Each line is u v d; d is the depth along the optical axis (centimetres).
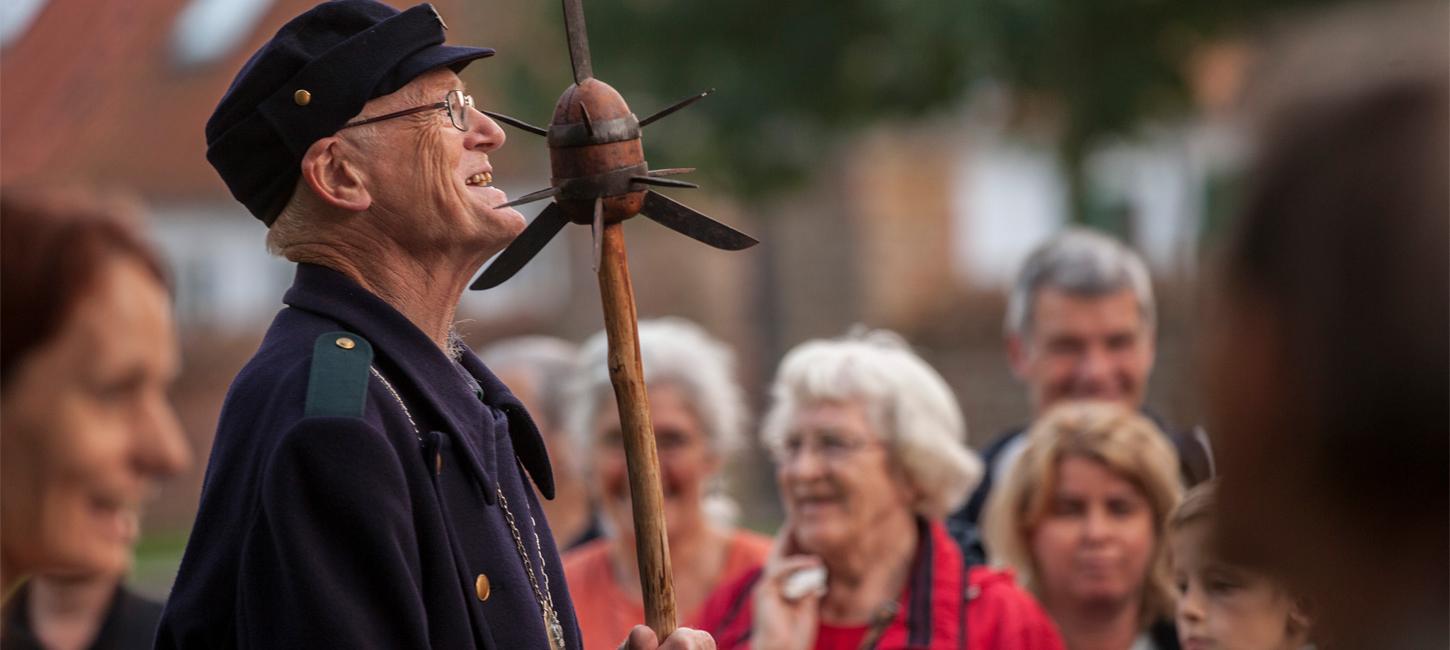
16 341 229
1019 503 658
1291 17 140
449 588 360
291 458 344
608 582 711
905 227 3259
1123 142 2167
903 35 2147
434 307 401
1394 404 132
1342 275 133
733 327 3284
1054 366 797
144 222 252
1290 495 141
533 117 2452
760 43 2348
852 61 2353
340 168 388
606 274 370
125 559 238
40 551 232
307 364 363
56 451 230
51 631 617
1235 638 290
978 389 3011
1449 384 130
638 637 369
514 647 371
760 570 647
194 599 360
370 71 388
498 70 2483
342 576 340
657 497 378
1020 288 822
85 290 231
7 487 232
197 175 3528
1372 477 136
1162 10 2053
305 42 393
